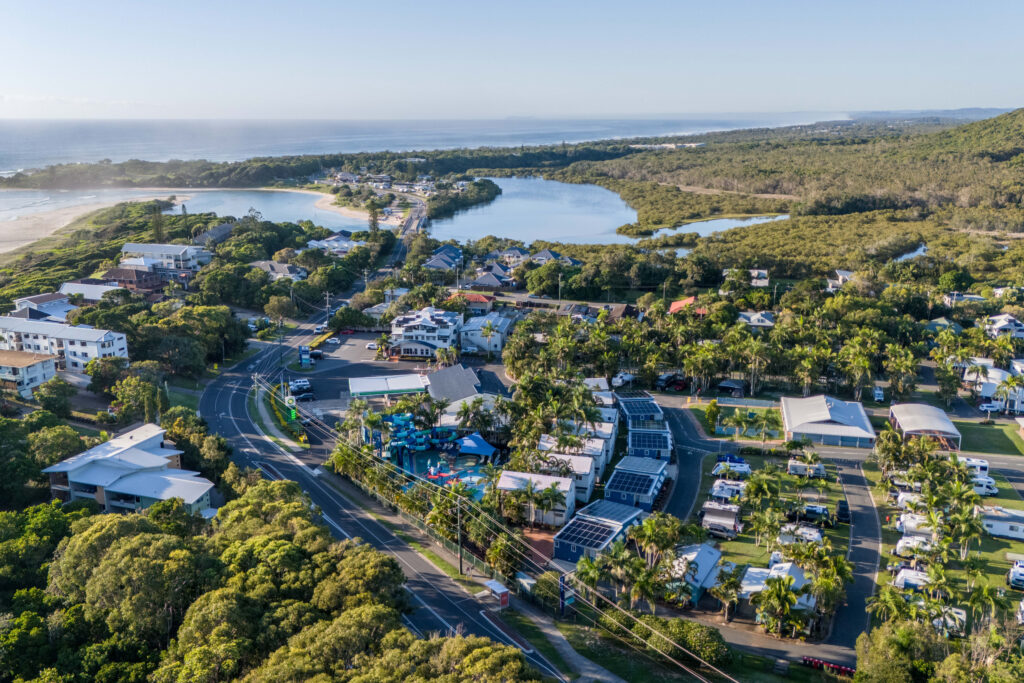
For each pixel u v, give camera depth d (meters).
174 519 94.81
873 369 175.25
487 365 193.75
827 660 79.00
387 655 63.25
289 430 146.75
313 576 77.25
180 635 69.12
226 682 62.44
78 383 160.62
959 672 67.88
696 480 126.06
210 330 186.88
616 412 148.88
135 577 73.00
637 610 87.38
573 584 90.44
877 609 83.88
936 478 112.56
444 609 87.56
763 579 90.81
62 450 112.94
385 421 139.12
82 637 73.44
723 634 83.88
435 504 105.75
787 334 189.88
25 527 89.88
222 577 77.81
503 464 129.12
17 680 64.81
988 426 153.62
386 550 102.00
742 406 163.62
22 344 171.62
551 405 133.38
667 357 181.25
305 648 64.81
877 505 116.75
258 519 91.75
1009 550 103.12
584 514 107.19
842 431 140.25
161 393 138.75
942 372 165.50
